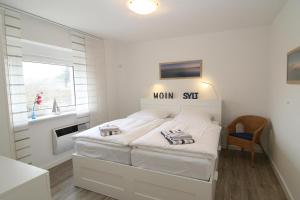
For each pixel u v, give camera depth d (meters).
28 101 2.83
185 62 3.87
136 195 2.03
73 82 3.48
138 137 2.36
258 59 3.34
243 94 3.50
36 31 2.74
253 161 2.92
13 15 2.37
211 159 1.78
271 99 3.05
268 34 3.23
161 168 1.90
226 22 3.03
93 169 2.26
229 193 2.21
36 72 2.95
